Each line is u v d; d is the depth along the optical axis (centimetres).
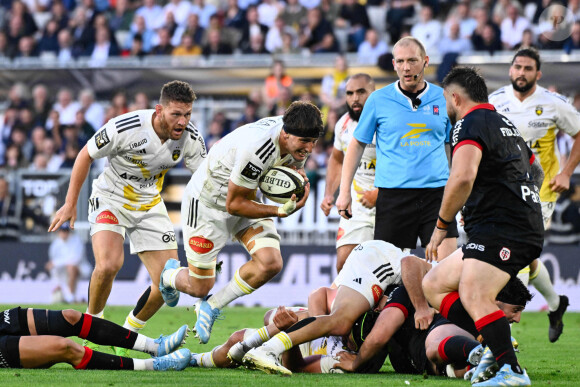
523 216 1811
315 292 2259
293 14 6269
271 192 2202
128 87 5772
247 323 3872
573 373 2159
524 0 6006
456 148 1836
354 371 2114
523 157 1859
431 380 1917
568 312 4647
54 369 2058
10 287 5175
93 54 6203
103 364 2044
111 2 6681
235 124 5491
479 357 1855
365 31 5991
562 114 3131
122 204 2638
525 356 2681
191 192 2431
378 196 2736
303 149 2141
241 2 6338
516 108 3169
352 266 2134
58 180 5200
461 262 1905
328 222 4888
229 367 2189
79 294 5131
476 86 1895
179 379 1884
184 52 6019
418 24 5853
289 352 2141
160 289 2517
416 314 2039
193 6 6469
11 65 5947
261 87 5675
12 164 5756
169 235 2684
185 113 2484
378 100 2692
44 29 6334
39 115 5844
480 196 1836
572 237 4756
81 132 5672
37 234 5206
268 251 2377
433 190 2673
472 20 5862
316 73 5575
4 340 2000
